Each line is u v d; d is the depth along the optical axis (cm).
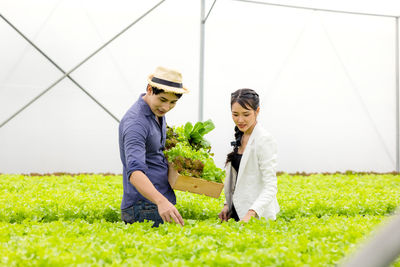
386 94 1691
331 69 1647
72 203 625
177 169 453
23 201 608
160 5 1484
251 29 1566
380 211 645
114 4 1448
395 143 1703
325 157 1644
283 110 1611
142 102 430
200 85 1434
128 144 408
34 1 1394
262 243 333
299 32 1608
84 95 1462
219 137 1530
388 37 1678
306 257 296
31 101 1379
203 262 286
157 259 290
